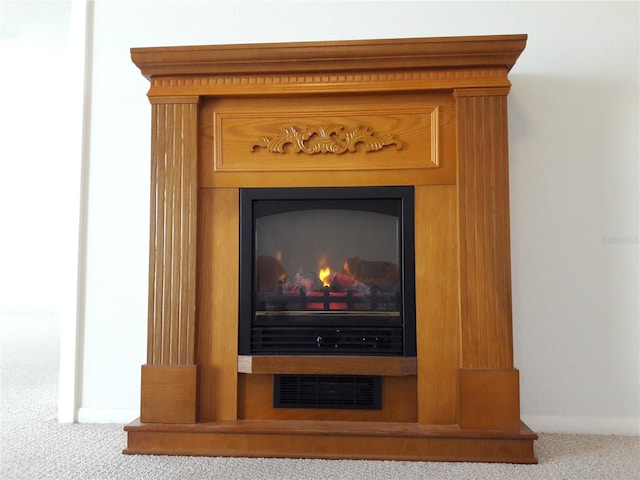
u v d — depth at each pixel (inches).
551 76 77.0
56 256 258.1
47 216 257.3
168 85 68.8
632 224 74.7
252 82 68.1
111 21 81.9
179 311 67.0
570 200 75.6
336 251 70.7
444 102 67.4
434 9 79.1
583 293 74.9
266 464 60.8
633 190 75.0
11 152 253.9
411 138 67.6
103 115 80.7
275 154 68.9
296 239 71.1
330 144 68.0
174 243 67.6
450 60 65.2
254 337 68.1
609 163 75.5
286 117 68.9
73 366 78.2
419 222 66.7
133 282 79.0
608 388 74.1
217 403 67.2
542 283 75.3
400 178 67.4
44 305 256.7
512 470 59.0
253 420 67.2
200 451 64.0
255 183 68.7
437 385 65.2
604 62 76.5
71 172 79.9
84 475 56.9
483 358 63.7
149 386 66.1
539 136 76.5
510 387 62.9
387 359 65.7
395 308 67.9
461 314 64.3
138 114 80.4
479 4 78.6
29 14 141.2
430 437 62.4
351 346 67.4
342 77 67.3
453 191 66.6
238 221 68.8
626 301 74.4
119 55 81.4
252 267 68.4
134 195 79.7
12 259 257.1
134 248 79.4
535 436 60.9
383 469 59.2
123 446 66.9
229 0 81.6
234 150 69.1
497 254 64.3
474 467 60.0
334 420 67.0
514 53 64.2
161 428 64.4
